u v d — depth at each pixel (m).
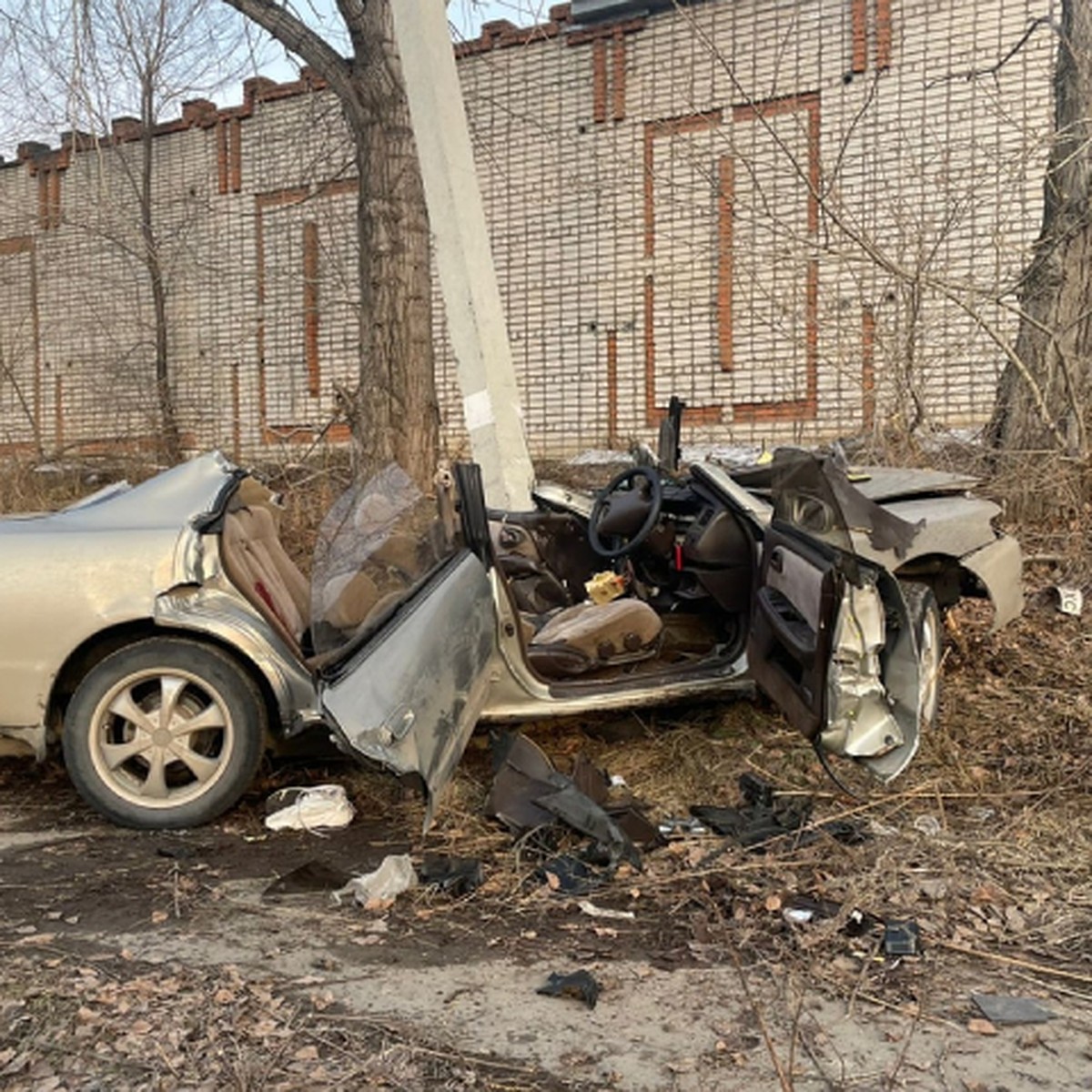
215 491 4.37
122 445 14.84
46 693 3.97
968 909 3.24
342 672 3.74
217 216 16.28
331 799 4.04
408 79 8.02
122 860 3.72
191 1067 2.40
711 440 12.90
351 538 4.20
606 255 13.46
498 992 2.77
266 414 16.14
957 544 5.12
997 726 4.93
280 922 3.21
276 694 3.97
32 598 3.96
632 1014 2.66
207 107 16.11
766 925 3.14
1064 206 8.14
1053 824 3.89
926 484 5.38
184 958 2.96
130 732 4.09
